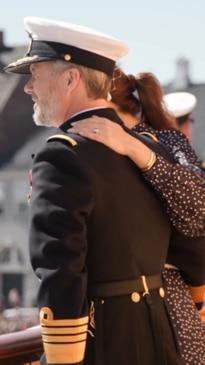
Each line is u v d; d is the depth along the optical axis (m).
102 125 2.58
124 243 2.56
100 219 2.53
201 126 44.53
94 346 2.53
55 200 2.46
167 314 2.68
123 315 2.55
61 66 2.60
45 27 2.61
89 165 2.52
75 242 2.44
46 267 2.43
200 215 2.72
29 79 2.69
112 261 2.54
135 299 2.57
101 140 2.57
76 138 2.54
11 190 44.31
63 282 2.40
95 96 2.63
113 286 2.55
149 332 2.59
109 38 2.61
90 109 2.61
